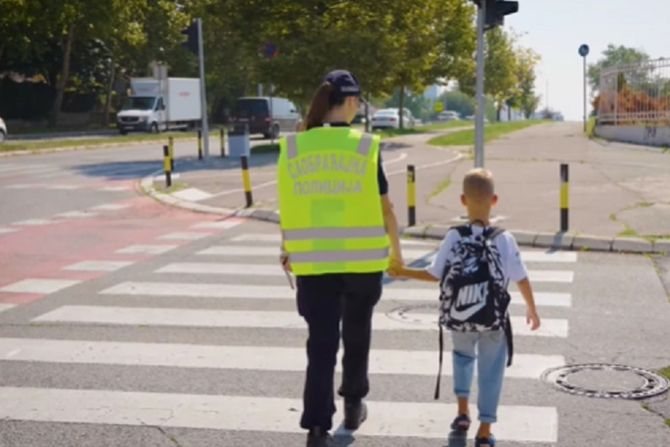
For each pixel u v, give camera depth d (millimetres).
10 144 36750
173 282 9961
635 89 29672
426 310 8367
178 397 6027
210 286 9695
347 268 4812
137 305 8852
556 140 32312
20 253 12242
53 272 10773
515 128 44906
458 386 5102
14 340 7586
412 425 5434
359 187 4812
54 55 59594
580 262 10719
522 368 6504
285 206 4875
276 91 33625
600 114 32969
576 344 7113
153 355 7051
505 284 4770
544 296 8836
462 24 52344
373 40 31938
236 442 5223
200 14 36062
